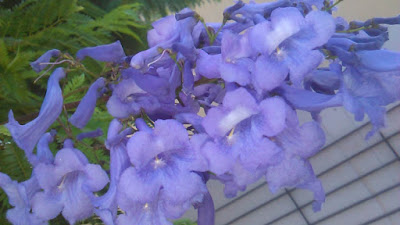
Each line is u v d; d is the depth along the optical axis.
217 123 0.15
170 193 0.15
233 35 0.16
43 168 0.17
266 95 0.16
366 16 0.90
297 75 0.15
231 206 1.15
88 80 0.49
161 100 0.18
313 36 0.15
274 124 0.15
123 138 0.18
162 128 0.16
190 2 0.81
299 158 0.16
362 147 1.07
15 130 0.17
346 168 1.10
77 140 0.20
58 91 0.19
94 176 0.17
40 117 0.18
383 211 1.09
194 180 0.15
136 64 0.17
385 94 0.16
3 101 0.48
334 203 1.12
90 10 0.66
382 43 0.17
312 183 0.17
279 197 1.14
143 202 0.15
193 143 0.15
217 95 0.19
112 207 0.16
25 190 0.16
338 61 0.19
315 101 0.16
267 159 0.15
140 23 0.73
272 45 0.15
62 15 0.54
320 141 0.16
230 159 0.15
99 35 0.59
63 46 0.55
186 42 0.18
